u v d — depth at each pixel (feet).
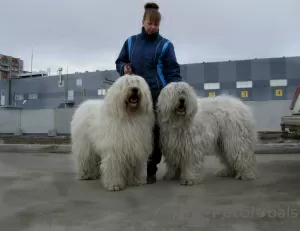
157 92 17.17
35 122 49.55
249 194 14.32
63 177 19.13
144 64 17.16
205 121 17.19
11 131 50.42
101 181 17.34
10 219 11.69
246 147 17.44
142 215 11.76
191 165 16.43
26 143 37.83
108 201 13.65
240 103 18.08
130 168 16.02
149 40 17.39
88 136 17.47
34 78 99.40
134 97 14.61
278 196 13.91
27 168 22.63
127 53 17.88
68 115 48.32
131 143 15.07
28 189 16.10
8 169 22.24
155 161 17.30
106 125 15.30
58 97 95.50
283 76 80.23
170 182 17.10
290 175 18.58
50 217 11.80
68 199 14.12
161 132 16.33
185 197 14.01
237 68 82.02
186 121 15.84
